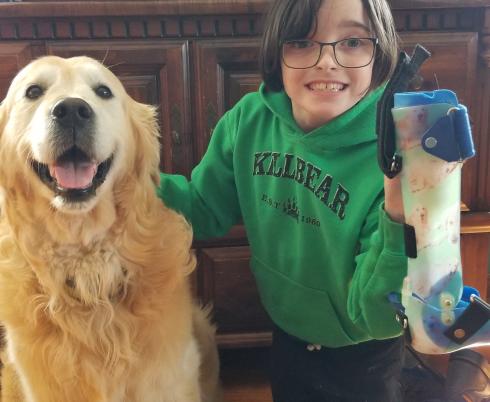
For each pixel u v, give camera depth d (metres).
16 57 1.48
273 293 1.38
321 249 1.24
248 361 1.91
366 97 1.14
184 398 1.18
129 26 1.48
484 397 1.45
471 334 0.81
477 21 1.50
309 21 1.05
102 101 1.12
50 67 1.10
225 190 1.43
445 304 0.81
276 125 1.31
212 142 1.44
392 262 0.86
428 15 1.49
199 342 1.40
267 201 1.31
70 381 1.10
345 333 1.30
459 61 1.52
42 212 1.10
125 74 1.52
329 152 1.18
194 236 1.45
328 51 1.06
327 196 1.18
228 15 1.48
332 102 1.11
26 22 1.45
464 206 1.62
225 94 1.55
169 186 1.39
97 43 1.48
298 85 1.13
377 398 1.42
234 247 1.67
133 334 1.12
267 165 1.30
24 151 1.08
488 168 1.60
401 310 0.87
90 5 1.42
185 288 1.23
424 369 1.60
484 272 1.69
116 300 1.14
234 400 1.70
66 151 1.04
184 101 1.54
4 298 1.12
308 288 1.29
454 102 0.75
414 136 0.75
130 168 1.18
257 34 1.50
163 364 1.12
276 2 1.14
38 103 1.08
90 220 1.10
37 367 1.10
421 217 0.78
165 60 1.51
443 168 0.75
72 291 1.12
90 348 1.10
